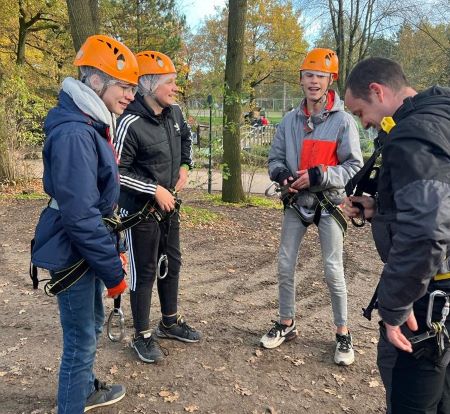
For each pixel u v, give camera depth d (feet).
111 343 11.68
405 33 64.75
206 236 21.89
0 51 58.75
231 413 9.23
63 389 7.91
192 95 31.24
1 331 12.26
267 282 16.30
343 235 10.97
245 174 38.40
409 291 5.35
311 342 11.98
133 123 9.89
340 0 56.24
